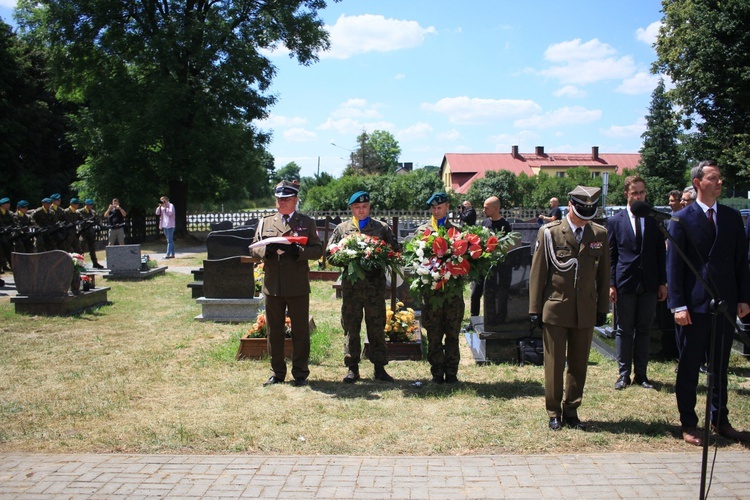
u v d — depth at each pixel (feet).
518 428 16.56
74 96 98.43
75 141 92.22
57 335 28.89
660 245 20.30
